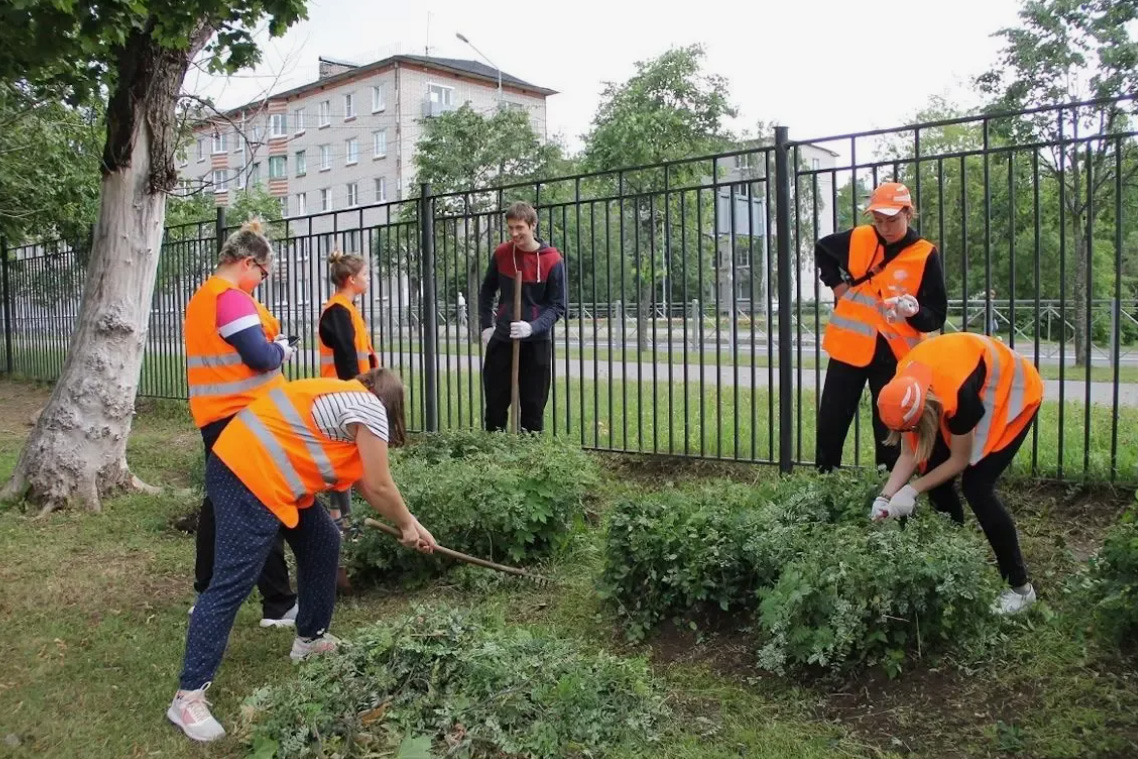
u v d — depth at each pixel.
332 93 48.50
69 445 6.73
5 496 6.73
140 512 6.52
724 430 7.88
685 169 18.95
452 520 4.91
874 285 4.92
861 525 4.02
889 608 3.43
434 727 3.19
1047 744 2.95
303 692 3.30
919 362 3.88
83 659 4.04
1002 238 16.62
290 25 6.25
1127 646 3.48
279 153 49.69
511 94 51.75
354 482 3.62
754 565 3.98
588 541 5.35
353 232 8.52
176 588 4.99
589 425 8.61
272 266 4.47
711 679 3.65
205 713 3.38
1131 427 6.89
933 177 16.73
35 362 14.59
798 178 5.89
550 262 6.55
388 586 4.99
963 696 3.29
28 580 5.12
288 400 3.49
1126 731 2.97
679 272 15.97
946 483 4.31
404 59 45.84
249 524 3.41
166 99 7.01
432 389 7.98
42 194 12.97
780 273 5.95
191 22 5.96
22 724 3.43
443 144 27.05
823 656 3.37
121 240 6.95
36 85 7.42
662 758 3.05
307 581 3.86
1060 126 5.52
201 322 4.15
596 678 3.41
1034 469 5.35
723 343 17.27
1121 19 12.68
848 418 5.07
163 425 10.62
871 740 3.10
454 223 7.74
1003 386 3.87
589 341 18.20
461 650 3.49
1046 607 3.87
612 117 20.47
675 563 4.11
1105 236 18.19
